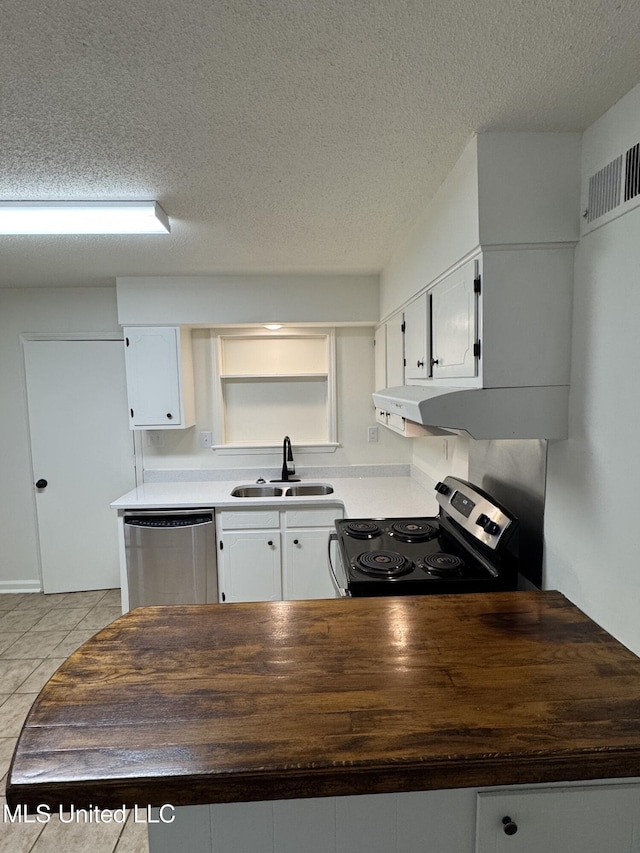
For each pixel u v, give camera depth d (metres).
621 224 1.21
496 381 1.42
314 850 0.89
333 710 0.90
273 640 1.15
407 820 0.88
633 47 1.01
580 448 1.39
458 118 1.29
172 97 1.16
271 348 3.47
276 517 2.86
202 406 3.40
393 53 1.01
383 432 3.47
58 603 3.36
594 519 1.33
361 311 3.08
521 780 0.80
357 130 1.33
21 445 3.46
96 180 1.62
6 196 1.74
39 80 1.07
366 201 1.83
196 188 1.70
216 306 3.02
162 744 0.82
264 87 1.13
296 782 0.77
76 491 3.48
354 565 1.74
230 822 0.88
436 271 1.77
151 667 1.04
